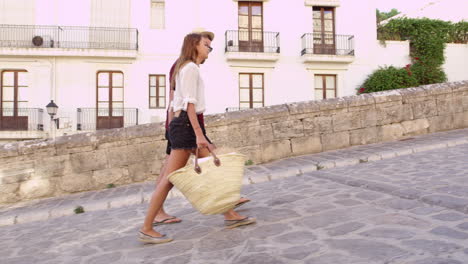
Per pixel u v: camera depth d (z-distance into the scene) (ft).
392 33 59.36
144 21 51.90
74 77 49.98
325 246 6.65
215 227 8.87
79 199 16.21
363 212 8.66
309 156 19.92
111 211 13.44
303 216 8.90
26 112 49.26
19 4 50.21
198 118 8.54
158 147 19.40
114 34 51.03
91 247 8.50
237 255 6.71
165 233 8.80
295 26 55.42
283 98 54.70
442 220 7.43
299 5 55.52
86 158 18.66
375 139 22.07
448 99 23.81
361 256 5.98
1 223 13.56
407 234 6.81
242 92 54.19
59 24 50.55
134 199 14.66
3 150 17.83
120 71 51.42
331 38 57.00
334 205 9.63
